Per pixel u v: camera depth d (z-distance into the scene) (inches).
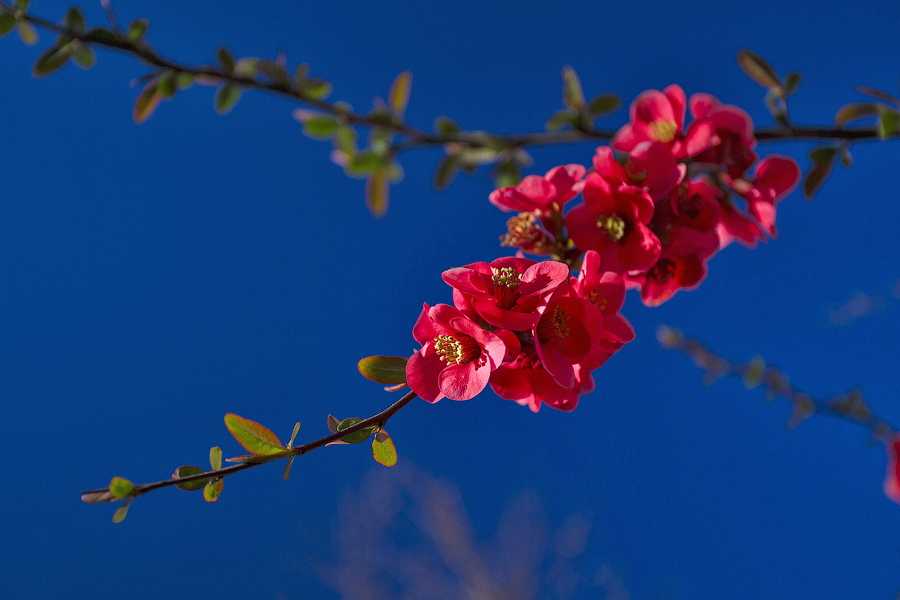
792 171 45.9
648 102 46.4
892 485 56.1
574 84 49.7
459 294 42.7
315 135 50.2
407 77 50.5
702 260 44.8
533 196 45.0
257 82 49.3
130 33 47.6
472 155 52.3
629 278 45.0
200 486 42.0
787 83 46.9
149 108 48.5
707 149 45.7
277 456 42.1
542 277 42.7
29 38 47.9
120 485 41.7
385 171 52.1
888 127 45.9
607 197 44.4
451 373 42.5
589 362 43.2
